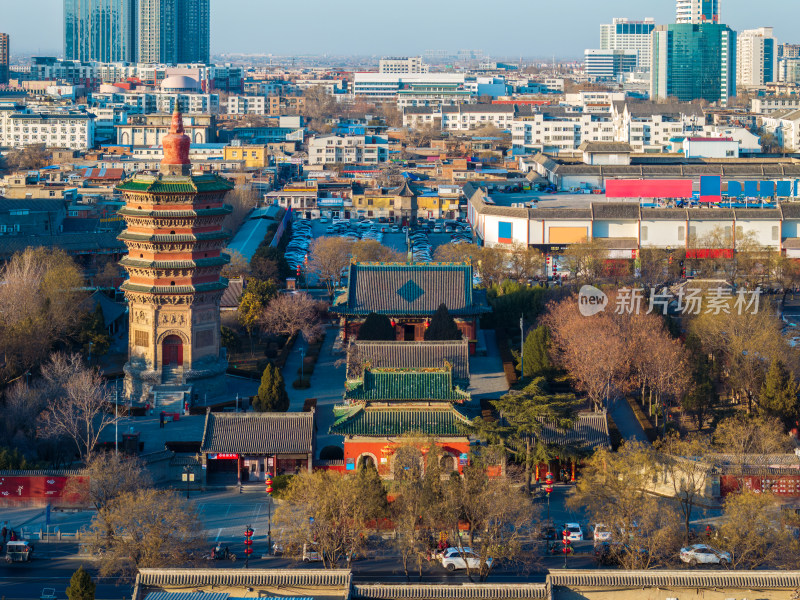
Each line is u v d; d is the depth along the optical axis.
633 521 153.50
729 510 152.25
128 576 144.75
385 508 160.75
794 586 120.81
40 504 173.62
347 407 188.50
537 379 193.00
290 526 153.75
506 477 168.12
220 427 187.38
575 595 122.00
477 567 149.88
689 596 121.62
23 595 143.25
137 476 167.38
